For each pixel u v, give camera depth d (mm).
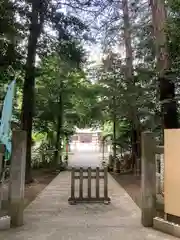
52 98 14125
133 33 10711
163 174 4867
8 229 4406
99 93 13203
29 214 5441
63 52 9500
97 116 14727
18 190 4617
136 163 12531
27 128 9609
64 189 8617
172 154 4316
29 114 9664
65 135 16641
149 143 4691
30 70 9008
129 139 14430
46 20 9258
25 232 4266
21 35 8039
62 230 4406
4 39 7152
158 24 6883
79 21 9453
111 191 8305
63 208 6031
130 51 11227
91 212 5699
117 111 11211
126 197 7355
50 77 13570
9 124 4777
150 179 4648
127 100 10109
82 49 10086
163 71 6648
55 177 11789
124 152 15102
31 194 7711
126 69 11148
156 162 5004
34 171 13984
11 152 4637
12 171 4625
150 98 9727
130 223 4828
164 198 4430
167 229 4258
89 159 21469
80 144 38688
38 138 17078
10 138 4785
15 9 8070
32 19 8820
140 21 10906
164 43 6566
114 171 13438
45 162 15508
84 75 14375
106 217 5285
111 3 9906
